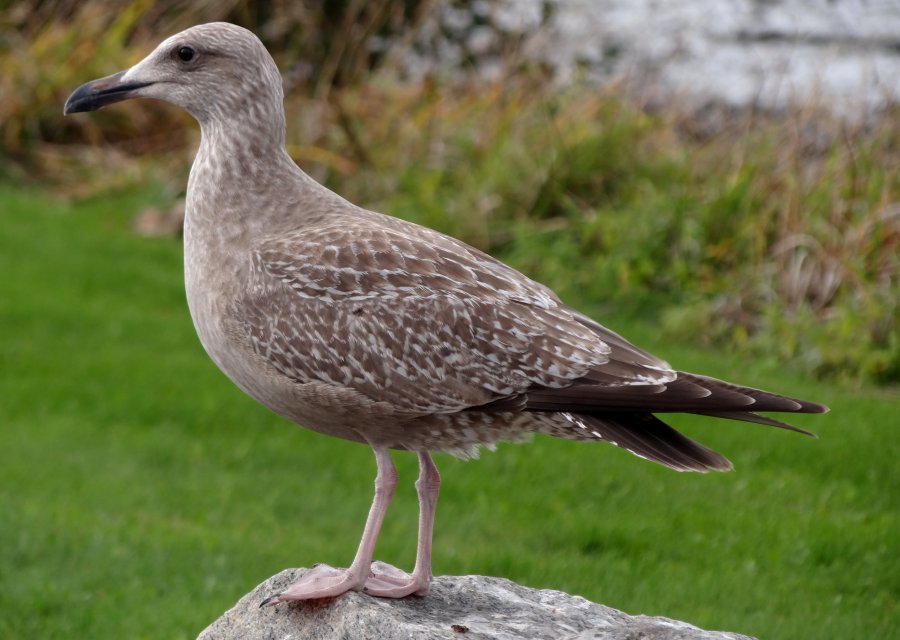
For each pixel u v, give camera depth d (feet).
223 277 22.62
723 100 66.33
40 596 33.60
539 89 67.31
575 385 21.71
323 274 21.99
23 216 65.67
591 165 60.85
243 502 39.68
